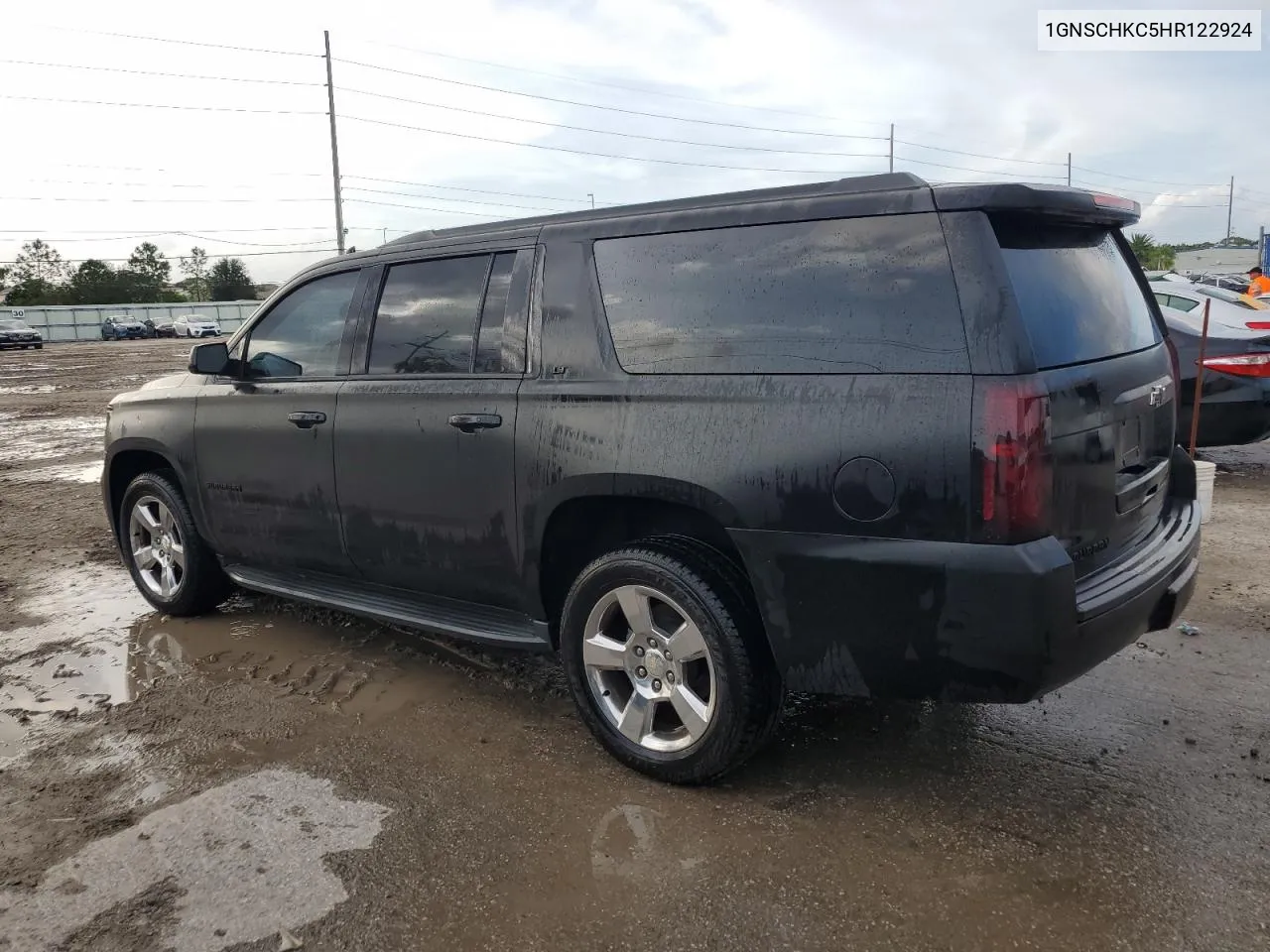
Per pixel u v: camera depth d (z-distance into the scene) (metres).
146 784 3.32
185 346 48.50
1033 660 2.55
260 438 4.43
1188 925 2.46
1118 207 3.17
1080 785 3.16
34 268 105.31
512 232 3.65
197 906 2.64
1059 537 2.66
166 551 5.11
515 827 2.99
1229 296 8.58
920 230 2.71
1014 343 2.54
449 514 3.71
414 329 3.91
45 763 3.50
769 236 2.99
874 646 2.74
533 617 3.60
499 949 2.45
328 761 3.46
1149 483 3.20
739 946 2.43
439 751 3.52
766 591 2.88
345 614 5.12
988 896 2.59
